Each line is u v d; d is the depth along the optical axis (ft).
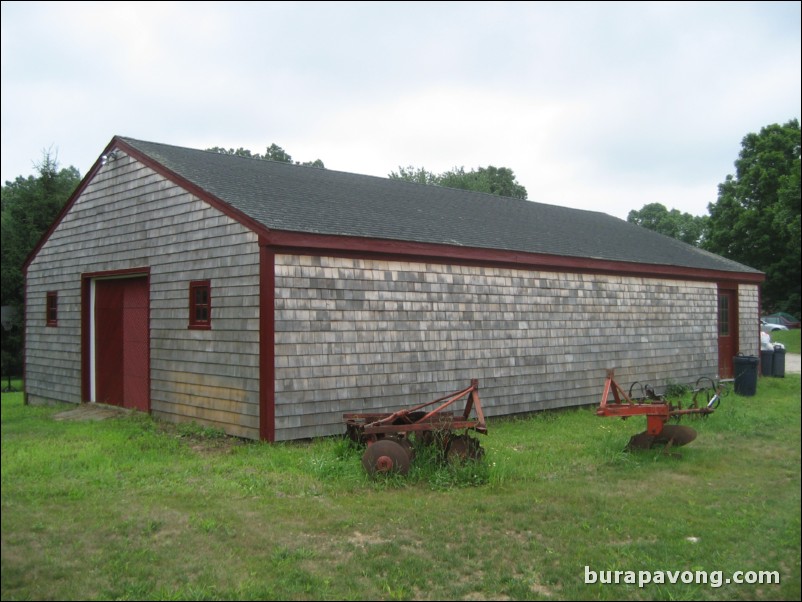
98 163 41.09
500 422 36.81
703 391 49.70
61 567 15.26
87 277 42.06
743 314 57.16
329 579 14.90
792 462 25.81
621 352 45.37
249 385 29.55
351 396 31.30
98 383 42.01
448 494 21.58
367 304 32.12
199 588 14.28
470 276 36.78
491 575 15.30
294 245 29.22
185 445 29.01
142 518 18.60
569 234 48.88
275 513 19.35
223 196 31.86
